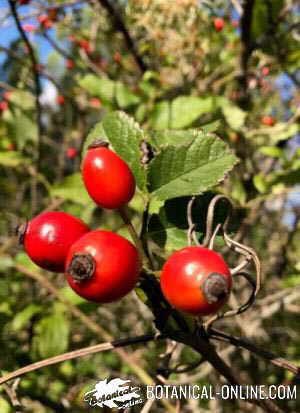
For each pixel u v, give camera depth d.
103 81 3.86
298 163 3.40
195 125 3.55
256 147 4.31
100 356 4.11
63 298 3.14
